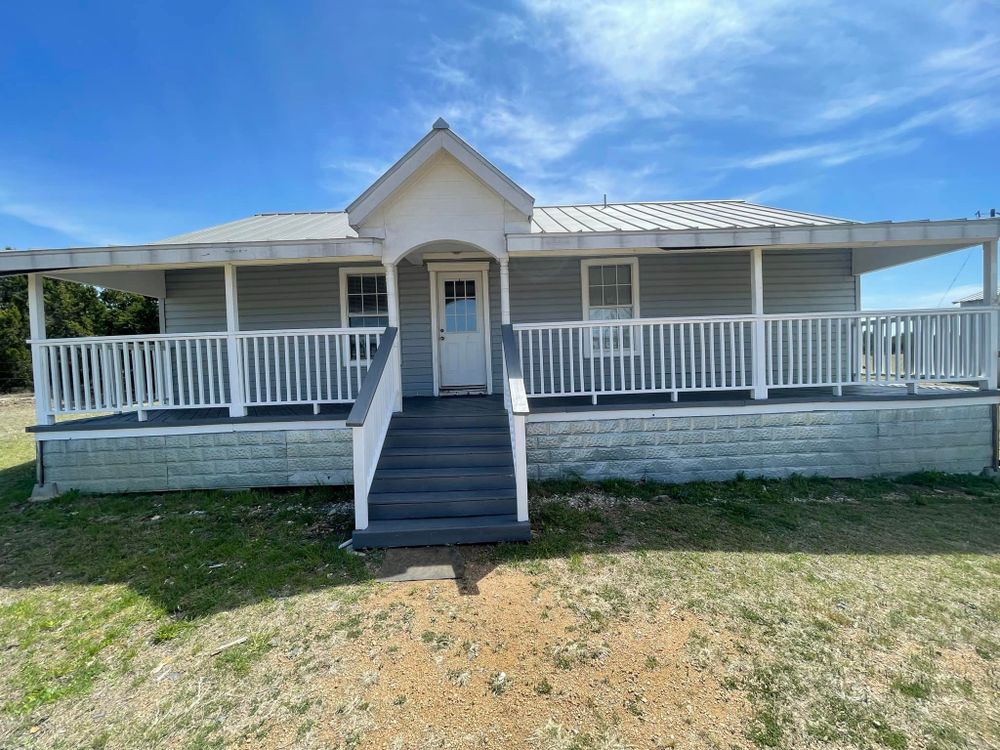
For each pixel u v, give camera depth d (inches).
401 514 189.3
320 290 336.8
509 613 134.6
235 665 114.9
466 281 337.4
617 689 104.7
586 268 337.7
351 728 95.8
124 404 246.7
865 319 257.1
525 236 236.7
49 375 245.1
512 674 110.1
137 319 1062.4
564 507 211.5
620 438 246.7
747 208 370.3
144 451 242.7
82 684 110.0
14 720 100.0
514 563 163.6
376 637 124.9
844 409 249.9
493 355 336.8
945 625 125.7
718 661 112.9
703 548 172.4
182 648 122.0
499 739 92.4
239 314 338.3
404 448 221.3
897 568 156.6
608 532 186.7
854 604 135.7
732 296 345.1
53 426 239.0
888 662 111.7
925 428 252.4
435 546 176.9
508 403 240.2
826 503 215.8
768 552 168.9
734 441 249.1
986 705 98.6
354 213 241.0
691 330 249.0
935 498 221.5
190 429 243.3
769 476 249.6
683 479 248.1
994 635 121.4
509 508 192.5
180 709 102.0
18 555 175.2
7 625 133.3
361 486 179.6
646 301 341.7
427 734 93.9
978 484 236.8
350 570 160.9
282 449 245.8
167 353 249.8
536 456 245.8
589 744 90.5
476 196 248.1
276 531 192.9
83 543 184.5
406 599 142.9
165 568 163.9
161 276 337.4
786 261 347.3
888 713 96.8
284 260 245.8
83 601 145.0
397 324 252.1
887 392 285.7
